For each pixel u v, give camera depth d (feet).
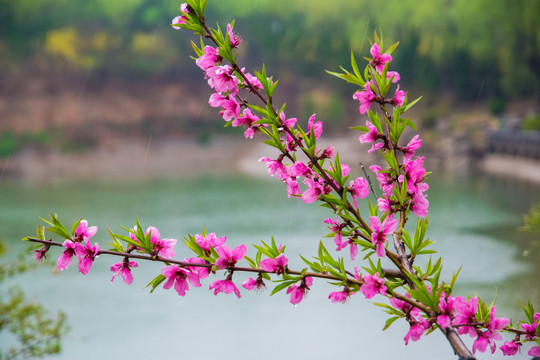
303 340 47.73
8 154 218.79
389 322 6.39
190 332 50.78
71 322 52.85
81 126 239.91
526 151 143.74
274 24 272.72
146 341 48.55
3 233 98.12
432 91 225.35
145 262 75.66
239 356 45.29
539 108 196.03
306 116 248.73
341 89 261.65
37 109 240.32
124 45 263.29
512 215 88.38
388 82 7.06
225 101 6.85
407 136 172.96
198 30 6.64
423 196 6.89
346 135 238.27
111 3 263.70
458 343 5.81
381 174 6.97
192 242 6.60
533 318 7.27
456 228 80.43
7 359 23.04
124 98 256.32
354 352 44.78
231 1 272.51
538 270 56.65
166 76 264.93
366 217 77.41
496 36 194.70
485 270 58.39
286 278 6.39
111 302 59.62
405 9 225.15
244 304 57.88
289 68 270.87
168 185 164.25
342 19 260.42
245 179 173.27
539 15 170.19
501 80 210.18
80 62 254.06
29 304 23.67
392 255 6.72
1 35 251.19
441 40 214.90
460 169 157.17
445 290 6.20
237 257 6.47
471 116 207.72
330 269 6.54
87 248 6.41
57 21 260.01
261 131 7.00
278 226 95.25
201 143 244.63
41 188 165.07
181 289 6.48
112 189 158.81
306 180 6.78
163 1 271.49
